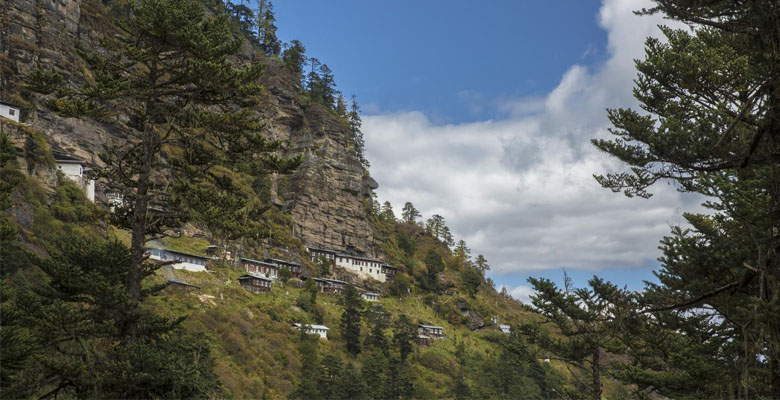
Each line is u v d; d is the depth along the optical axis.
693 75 17.77
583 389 55.00
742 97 17.95
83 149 102.56
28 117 96.00
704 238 22.53
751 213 18.66
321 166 180.12
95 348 20.11
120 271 22.81
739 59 16.69
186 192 23.19
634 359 29.14
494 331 158.38
